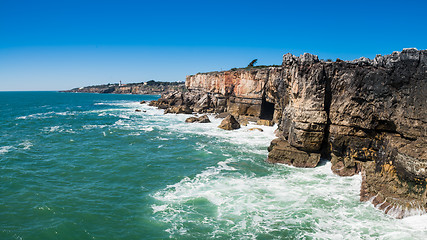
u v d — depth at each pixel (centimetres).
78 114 7269
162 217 1585
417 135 1702
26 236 1381
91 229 1464
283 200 1797
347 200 1794
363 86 2133
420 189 1518
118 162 2648
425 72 1662
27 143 3391
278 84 4428
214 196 1862
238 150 3159
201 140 3722
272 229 1457
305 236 1390
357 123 2227
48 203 1741
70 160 2692
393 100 1900
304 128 2397
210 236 1399
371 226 1470
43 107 9925
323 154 2569
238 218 1571
